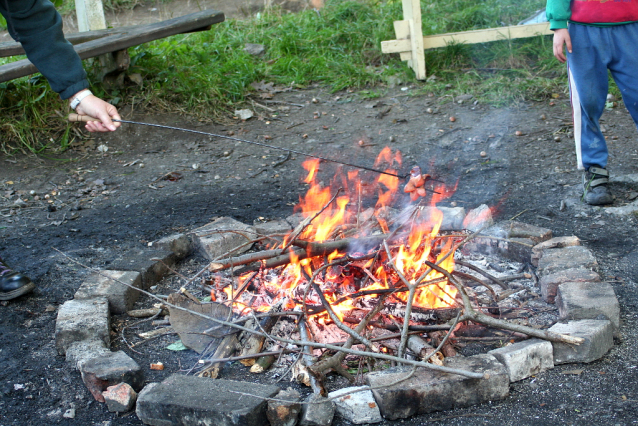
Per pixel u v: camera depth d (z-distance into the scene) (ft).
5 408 7.31
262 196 14.37
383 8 27.04
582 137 12.86
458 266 10.21
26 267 10.93
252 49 25.05
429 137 17.70
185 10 31.24
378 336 8.22
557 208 12.77
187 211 13.58
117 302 9.32
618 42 11.89
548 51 22.33
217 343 8.34
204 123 19.43
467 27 25.38
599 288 8.61
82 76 8.84
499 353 7.46
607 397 7.05
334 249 8.95
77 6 20.04
